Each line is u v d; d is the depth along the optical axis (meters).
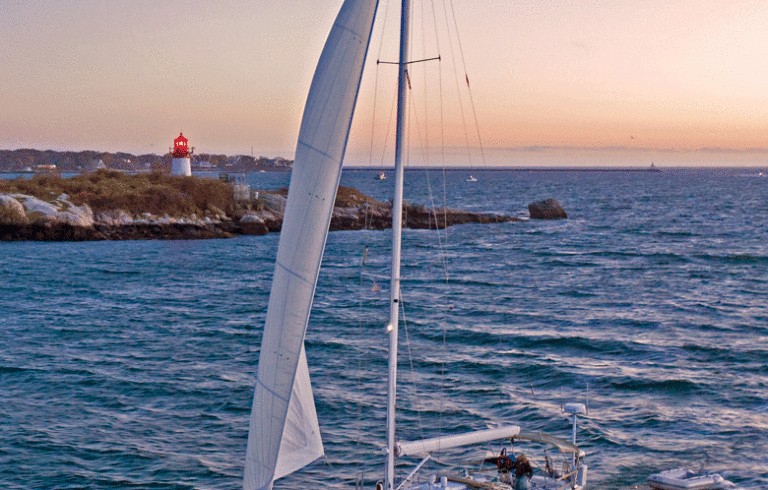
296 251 14.20
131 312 54.75
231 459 25.77
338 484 23.50
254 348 42.91
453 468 24.38
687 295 63.44
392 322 14.34
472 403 31.97
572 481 18.41
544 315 53.59
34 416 29.77
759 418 29.73
